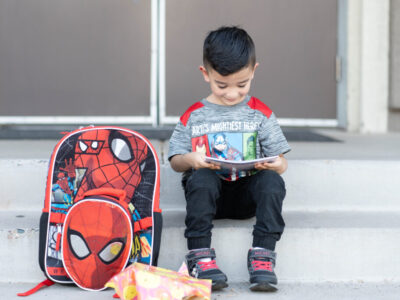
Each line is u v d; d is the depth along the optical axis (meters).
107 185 1.73
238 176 1.77
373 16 3.22
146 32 3.25
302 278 1.82
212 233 1.80
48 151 2.35
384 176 2.06
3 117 3.29
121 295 1.52
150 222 1.70
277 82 3.32
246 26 3.27
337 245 1.82
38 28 3.24
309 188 2.06
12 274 1.80
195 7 3.24
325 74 3.34
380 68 3.25
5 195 2.04
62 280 1.68
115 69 3.27
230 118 1.79
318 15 3.30
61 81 3.28
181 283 1.52
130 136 1.78
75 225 1.62
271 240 1.67
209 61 1.64
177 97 3.29
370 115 3.27
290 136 2.96
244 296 1.65
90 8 3.23
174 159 1.76
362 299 1.65
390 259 1.82
